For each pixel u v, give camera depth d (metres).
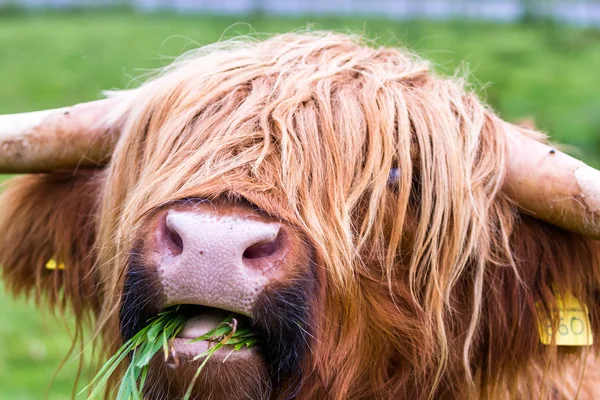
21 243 3.06
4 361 6.03
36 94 12.97
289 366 2.23
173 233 2.14
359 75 2.70
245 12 22.95
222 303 2.06
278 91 2.58
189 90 2.62
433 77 2.84
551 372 2.83
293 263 2.16
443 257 2.56
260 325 2.13
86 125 2.85
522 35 17.20
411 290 2.54
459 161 2.58
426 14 23.25
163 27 18.22
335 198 2.42
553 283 2.67
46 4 25.98
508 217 2.62
